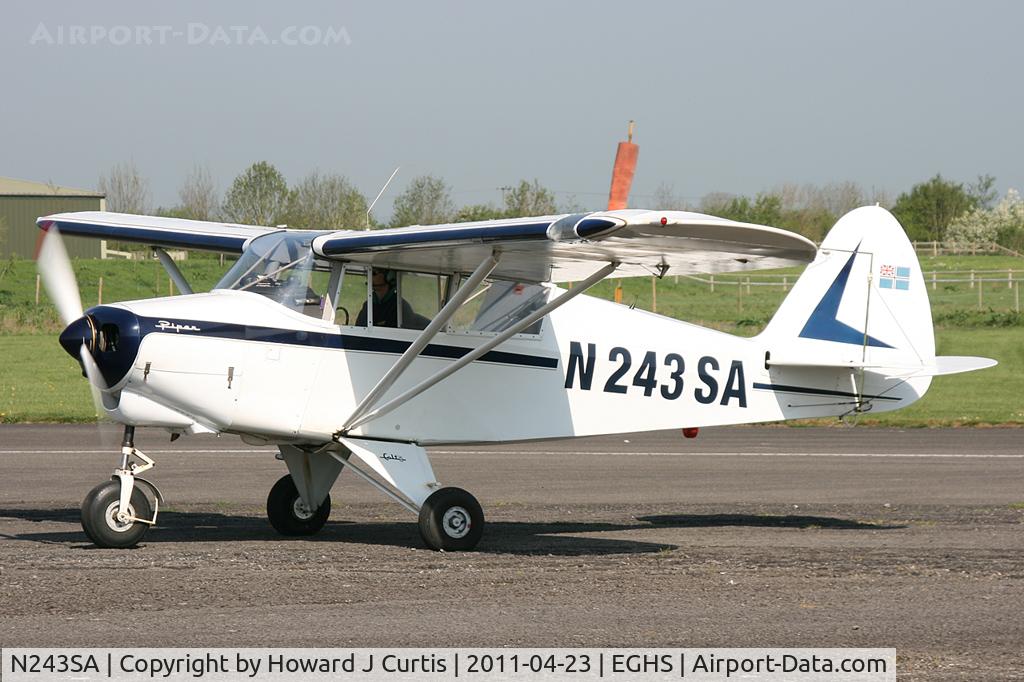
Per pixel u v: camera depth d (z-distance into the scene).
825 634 15.48
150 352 20.72
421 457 23.11
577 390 24.97
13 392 61.56
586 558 21.27
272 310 22.09
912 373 27.09
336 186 124.62
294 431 22.30
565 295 21.70
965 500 30.56
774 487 33.19
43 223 27.27
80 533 23.36
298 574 18.97
